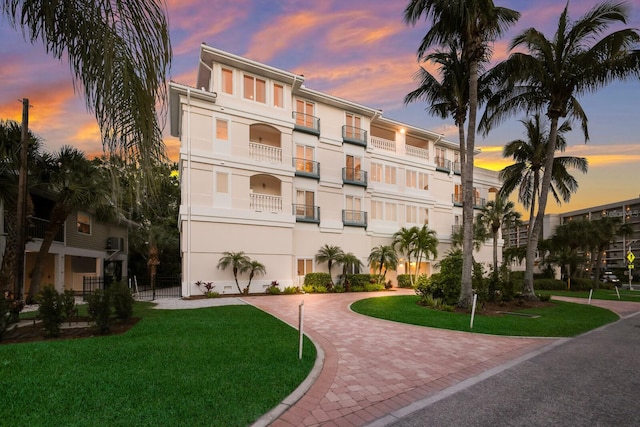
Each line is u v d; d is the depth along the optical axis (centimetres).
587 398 528
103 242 2634
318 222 2397
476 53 1461
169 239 3086
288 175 2242
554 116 1903
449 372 650
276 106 2250
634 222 7150
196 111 1967
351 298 1858
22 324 990
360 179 2648
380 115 2752
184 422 402
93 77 314
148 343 770
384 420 445
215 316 1184
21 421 400
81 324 973
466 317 1258
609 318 1402
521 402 511
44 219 1972
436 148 3400
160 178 347
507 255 4469
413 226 2922
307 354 708
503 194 2545
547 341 940
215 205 1981
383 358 737
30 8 311
